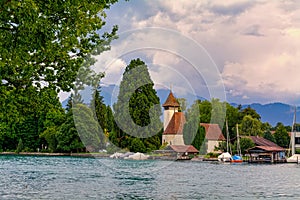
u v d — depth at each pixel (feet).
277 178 116.78
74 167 129.80
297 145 281.54
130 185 79.25
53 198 62.49
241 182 99.40
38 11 31.42
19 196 64.28
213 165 166.81
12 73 37.40
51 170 117.91
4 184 80.84
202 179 101.86
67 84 42.80
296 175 129.18
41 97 45.39
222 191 78.33
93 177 93.66
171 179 94.89
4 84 40.11
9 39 30.91
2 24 30.99
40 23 29.96
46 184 80.59
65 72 42.22
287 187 90.94
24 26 29.35
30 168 126.72
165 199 64.23
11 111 43.98
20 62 33.83
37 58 38.73
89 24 37.99
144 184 81.46
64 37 37.01
